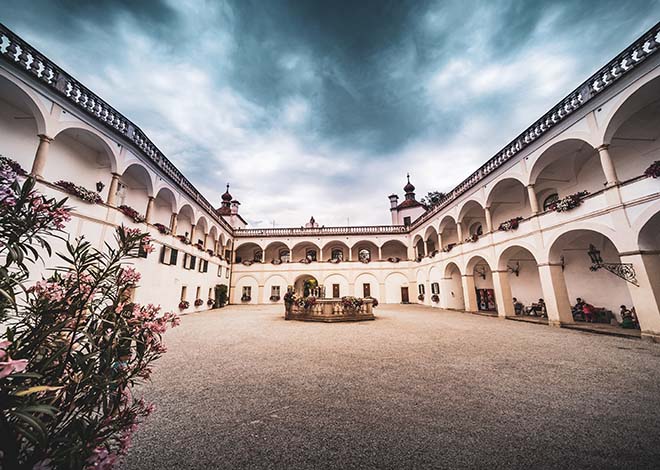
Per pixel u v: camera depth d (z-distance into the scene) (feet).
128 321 6.84
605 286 42.93
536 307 51.13
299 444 10.07
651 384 15.94
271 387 15.80
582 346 25.76
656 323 26.86
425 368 19.16
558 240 38.24
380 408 13.03
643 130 34.81
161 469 8.61
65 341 6.07
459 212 64.08
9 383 4.63
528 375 17.65
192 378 17.40
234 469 8.67
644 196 27.94
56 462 4.64
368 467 8.75
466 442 10.18
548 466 8.76
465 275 60.64
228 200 116.47
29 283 26.23
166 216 60.08
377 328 37.24
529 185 42.78
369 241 102.73
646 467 8.66
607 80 31.48
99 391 5.72
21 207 5.34
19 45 27.37
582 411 12.65
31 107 28.53
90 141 38.55
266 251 108.58
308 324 41.81
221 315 56.75
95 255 6.76
